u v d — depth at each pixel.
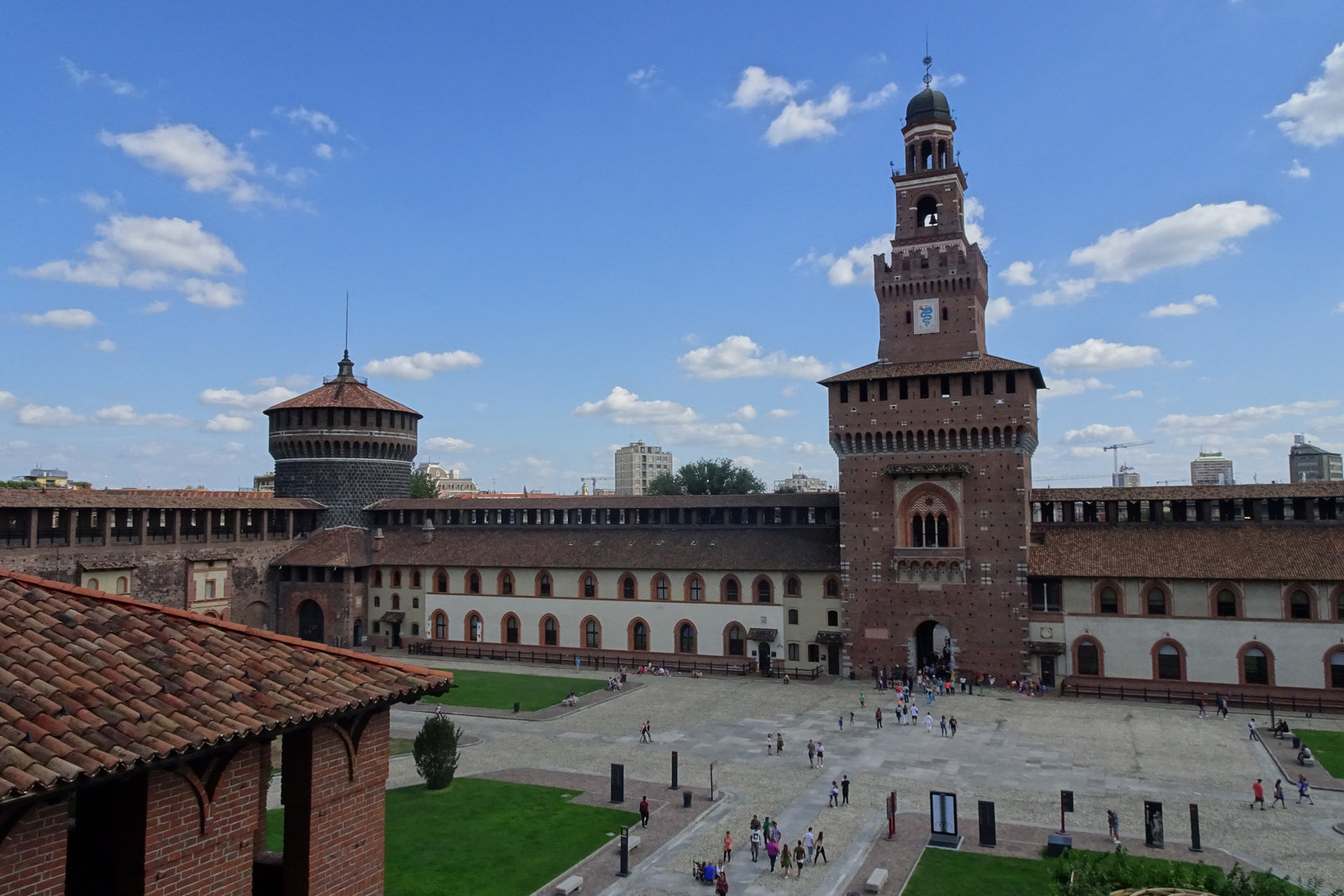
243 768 14.45
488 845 43.06
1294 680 72.06
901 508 85.56
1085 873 22.47
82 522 89.38
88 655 14.47
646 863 40.84
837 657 88.19
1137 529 82.38
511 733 65.88
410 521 112.69
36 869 11.55
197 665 15.24
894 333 91.38
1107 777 53.19
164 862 13.06
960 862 40.66
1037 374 84.50
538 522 107.94
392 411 114.56
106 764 11.59
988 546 82.06
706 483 161.88
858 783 52.53
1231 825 44.69
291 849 15.71
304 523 109.81
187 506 90.94
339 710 15.48
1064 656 79.25
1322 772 53.62
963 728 65.94
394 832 44.69
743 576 92.00
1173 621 76.25
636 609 96.25
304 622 106.69
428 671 18.08
